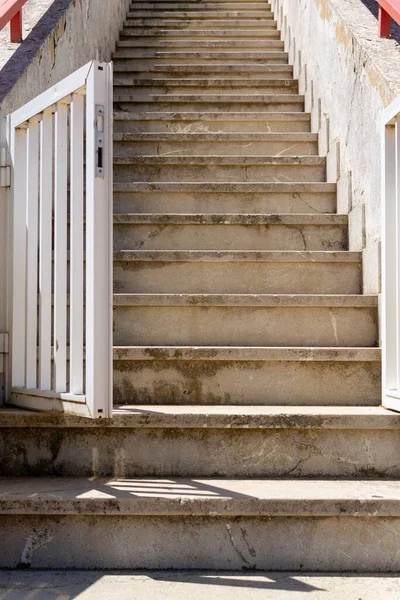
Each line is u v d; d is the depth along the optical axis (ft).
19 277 7.83
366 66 9.63
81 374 6.92
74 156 7.06
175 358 7.98
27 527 6.18
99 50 15.97
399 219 7.48
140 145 13.21
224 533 6.15
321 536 6.13
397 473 7.01
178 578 5.88
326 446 7.04
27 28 11.07
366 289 9.30
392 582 5.80
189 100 15.23
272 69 17.08
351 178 10.45
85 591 5.56
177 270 9.55
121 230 10.33
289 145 13.30
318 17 13.52
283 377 8.05
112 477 6.96
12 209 7.93
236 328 8.73
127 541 6.15
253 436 7.04
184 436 7.04
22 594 5.49
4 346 7.82
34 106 7.67
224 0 22.49
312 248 10.43
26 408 7.47
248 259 9.48
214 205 11.32
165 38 19.84
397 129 7.54
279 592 5.55
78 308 6.96
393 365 7.66
